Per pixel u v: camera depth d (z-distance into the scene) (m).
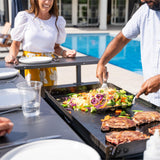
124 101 1.99
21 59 2.96
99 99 1.95
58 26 3.16
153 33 2.02
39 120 1.27
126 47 12.20
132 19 2.21
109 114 1.84
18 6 7.78
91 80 5.50
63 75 5.87
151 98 2.17
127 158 1.11
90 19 23.03
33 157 0.93
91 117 1.77
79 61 2.98
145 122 1.59
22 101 1.31
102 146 1.18
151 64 2.11
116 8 24.12
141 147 1.14
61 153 0.95
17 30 3.04
